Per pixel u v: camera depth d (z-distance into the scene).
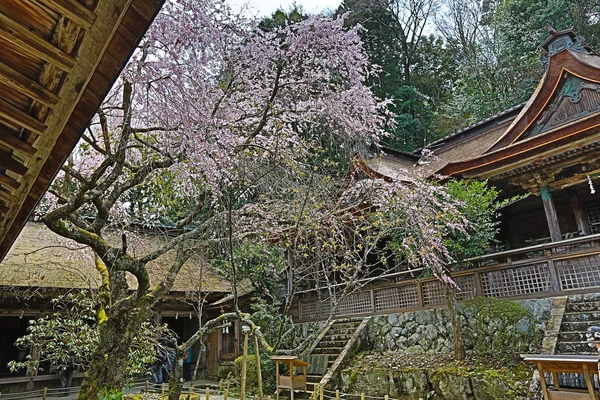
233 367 10.76
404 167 12.91
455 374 6.08
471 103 20.25
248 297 11.41
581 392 4.05
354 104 6.34
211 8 4.67
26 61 1.38
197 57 4.46
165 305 11.28
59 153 1.75
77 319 7.48
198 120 4.37
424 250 6.71
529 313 6.52
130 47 1.36
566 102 8.56
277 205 7.12
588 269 6.55
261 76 5.99
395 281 9.20
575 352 5.42
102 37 1.30
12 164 1.74
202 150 4.64
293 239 7.55
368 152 9.34
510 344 6.46
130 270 4.54
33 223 11.69
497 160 8.34
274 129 6.39
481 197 7.62
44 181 1.92
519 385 5.32
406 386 6.64
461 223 7.12
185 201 7.52
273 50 5.43
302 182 7.07
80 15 1.21
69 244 8.71
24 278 8.83
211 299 11.60
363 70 6.54
